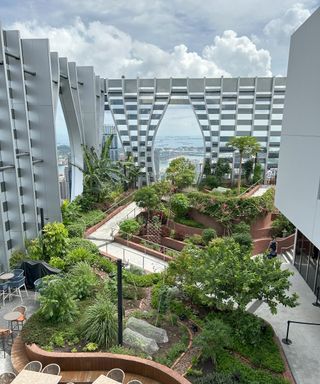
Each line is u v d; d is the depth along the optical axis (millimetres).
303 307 10625
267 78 31422
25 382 6148
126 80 32438
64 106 23109
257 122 32469
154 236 18703
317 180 8523
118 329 8031
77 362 7516
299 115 10016
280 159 12031
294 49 10648
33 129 17078
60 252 13562
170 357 7875
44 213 18234
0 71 13367
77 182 25234
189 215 20094
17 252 14414
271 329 8984
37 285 10602
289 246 17359
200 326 9117
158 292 10492
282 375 7387
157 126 33250
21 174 15984
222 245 10031
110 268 13133
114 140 33531
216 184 29359
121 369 7465
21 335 8367
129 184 29938
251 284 8383
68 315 8977
